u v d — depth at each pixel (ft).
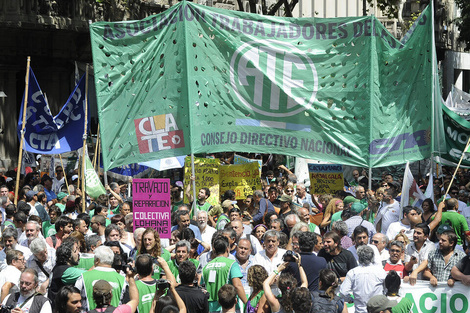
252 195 76.28
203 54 72.43
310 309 43.86
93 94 164.96
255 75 73.31
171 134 71.97
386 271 56.49
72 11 154.20
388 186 81.97
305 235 52.08
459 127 86.43
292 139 73.97
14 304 46.98
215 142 72.95
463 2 264.31
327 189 82.33
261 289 48.57
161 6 178.70
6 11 140.67
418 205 71.15
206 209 73.36
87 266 52.47
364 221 66.08
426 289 53.88
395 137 74.74
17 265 51.70
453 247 54.80
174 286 47.50
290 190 77.82
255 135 73.82
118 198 73.31
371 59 72.90
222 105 73.15
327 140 74.08
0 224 66.03
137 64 71.61
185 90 71.56
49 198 91.50
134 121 71.77
